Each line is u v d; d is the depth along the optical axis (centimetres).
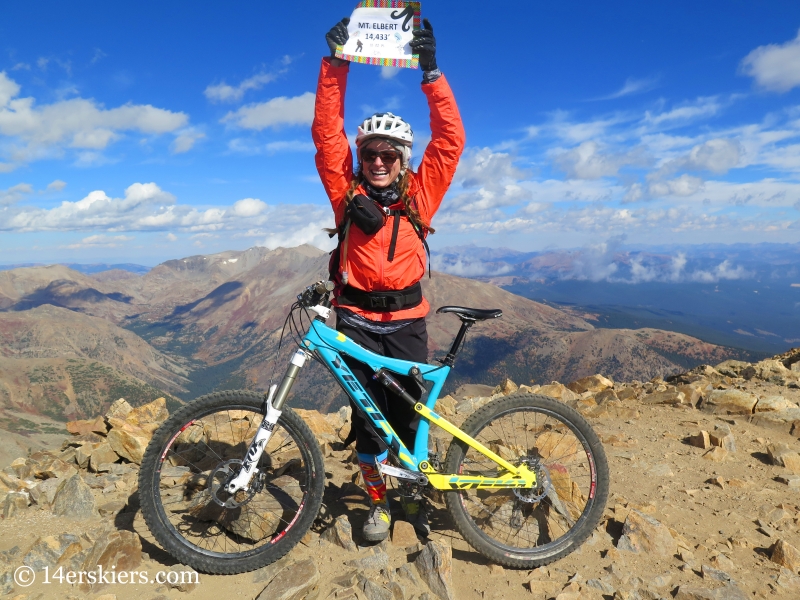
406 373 295
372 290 294
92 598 250
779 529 346
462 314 293
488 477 302
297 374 291
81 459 414
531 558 298
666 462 464
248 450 283
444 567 277
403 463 297
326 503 355
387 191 294
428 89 287
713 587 276
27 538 293
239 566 280
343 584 267
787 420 544
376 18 288
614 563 300
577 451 377
